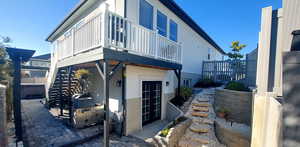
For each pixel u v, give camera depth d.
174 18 8.22
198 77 11.95
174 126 4.52
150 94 6.45
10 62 6.07
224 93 5.58
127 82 5.14
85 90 8.47
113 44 3.84
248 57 8.26
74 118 5.39
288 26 2.41
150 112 6.47
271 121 1.96
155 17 6.51
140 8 5.69
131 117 5.28
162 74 7.17
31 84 13.38
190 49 10.52
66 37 5.82
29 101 11.27
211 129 5.00
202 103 6.67
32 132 4.95
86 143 4.33
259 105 2.69
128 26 4.36
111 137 4.86
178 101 7.14
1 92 2.04
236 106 5.13
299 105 1.20
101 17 3.69
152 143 4.32
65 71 7.66
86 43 4.32
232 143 3.94
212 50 16.23
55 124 5.80
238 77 9.32
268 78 2.97
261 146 2.43
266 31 3.03
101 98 6.89
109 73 3.81
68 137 4.55
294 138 1.21
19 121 4.11
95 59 3.83
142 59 4.77
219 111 5.49
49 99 8.45
